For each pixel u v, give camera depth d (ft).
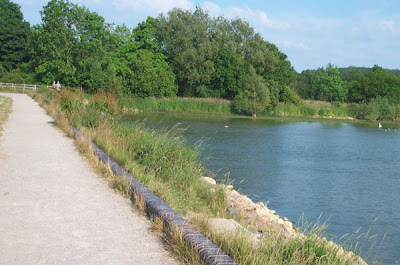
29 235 15.83
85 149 34.65
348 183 53.83
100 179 25.91
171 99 192.24
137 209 19.98
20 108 81.00
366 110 201.36
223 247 14.83
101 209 19.67
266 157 70.69
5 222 17.16
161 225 17.19
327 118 197.57
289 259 15.35
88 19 198.49
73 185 24.03
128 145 37.37
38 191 22.33
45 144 38.78
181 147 38.58
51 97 103.30
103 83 178.70
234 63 223.51
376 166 67.82
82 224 17.39
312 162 68.80
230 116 174.81
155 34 236.43
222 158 66.74
